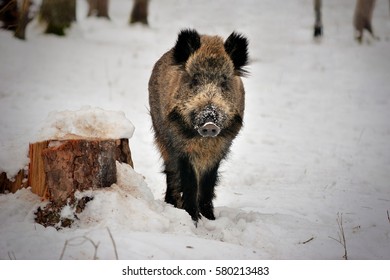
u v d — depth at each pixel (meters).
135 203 15.52
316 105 46.62
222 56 18.80
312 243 16.25
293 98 48.72
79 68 50.56
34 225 14.69
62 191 15.20
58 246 13.49
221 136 19.03
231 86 18.86
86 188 15.29
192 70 18.59
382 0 103.94
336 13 95.31
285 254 15.43
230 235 16.41
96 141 15.36
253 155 32.00
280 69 59.94
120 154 17.64
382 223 19.83
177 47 18.91
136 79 49.66
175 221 16.47
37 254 13.20
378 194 25.61
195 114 17.81
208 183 19.78
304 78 56.53
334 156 32.53
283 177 28.19
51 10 60.50
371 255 15.77
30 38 57.19
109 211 14.92
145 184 17.12
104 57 56.72
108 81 47.38
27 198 16.06
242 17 90.38
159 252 13.52
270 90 51.12
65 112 17.47
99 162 15.38
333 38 76.38
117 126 17.58
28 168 16.95
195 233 16.77
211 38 19.80
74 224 14.92
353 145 35.28
